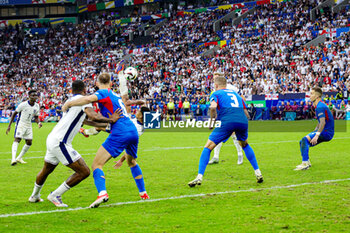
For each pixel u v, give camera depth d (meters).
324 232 6.53
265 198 8.92
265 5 69.12
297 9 64.56
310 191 9.49
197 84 55.16
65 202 8.96
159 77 60.91
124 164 14.68
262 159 15.19
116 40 79.06
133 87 58.72
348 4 62.00
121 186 10.71
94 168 8.58
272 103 46.50
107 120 8.53
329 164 13.55
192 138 25.47
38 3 89.25
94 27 85.00
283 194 9.27
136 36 79.94
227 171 12.73
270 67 52.75
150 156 16.73
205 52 66.12
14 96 65.94
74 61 75.62
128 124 8.91
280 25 62.50
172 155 17.06
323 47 52.47
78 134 30.56
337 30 55.69
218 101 10.73
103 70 68.25
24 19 89.75
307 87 46.31
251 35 64.19
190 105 49.41
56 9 91.31
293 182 10.70
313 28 58.66
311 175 11.64
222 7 75.50
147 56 69.38
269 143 20.84
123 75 13.52
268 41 59.53
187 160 15.53
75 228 7.00
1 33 87.44
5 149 20.83
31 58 79.94
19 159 15.55
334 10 62.34
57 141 8.44
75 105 8.34
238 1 74.75
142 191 9.16
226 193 9.55
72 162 8.51
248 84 50.84
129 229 6.91
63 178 11.95
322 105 12.84
